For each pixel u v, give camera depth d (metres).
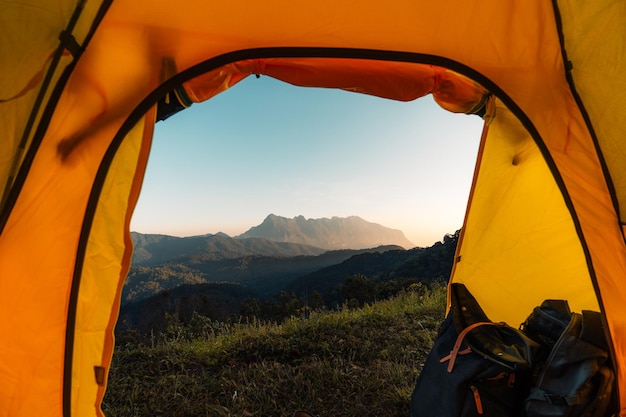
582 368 2.11
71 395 1.89
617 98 2.10
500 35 2.07
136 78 1.88
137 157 1.97
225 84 2.20
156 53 1.88
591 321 2.30
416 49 2.08
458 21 2.03
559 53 2.11
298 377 3.51
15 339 1.81
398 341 4.54
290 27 1.95
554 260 3.17
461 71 2.13
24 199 1.79
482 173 3.31
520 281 3.32
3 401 1.79
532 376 2.28
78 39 1.77
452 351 2.39
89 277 1.95
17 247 1.80
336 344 4.43
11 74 1.70
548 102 2.17
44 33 1.72
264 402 3.14
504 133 3.00
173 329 5.84
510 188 3.20
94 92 1.84
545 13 2.05
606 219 2.20
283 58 2.05
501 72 2.14
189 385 3.47
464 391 2.22
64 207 1.86
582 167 2.20
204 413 3.01
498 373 2.19
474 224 3.45
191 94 2.07
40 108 1.75
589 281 3.07
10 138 1.72
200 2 1.86
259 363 4.01
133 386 3.42
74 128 1.84
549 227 3.14
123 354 4.24
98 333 2.00
